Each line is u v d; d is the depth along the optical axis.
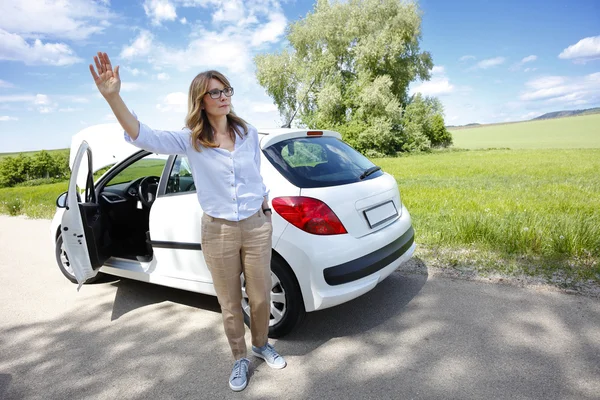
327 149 3.32
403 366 2.50
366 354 2.66
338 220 2.72
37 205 11.01
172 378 2.54
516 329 2.84
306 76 37.22
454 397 2.17
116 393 2.41
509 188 9.55
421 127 40.72
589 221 4.82
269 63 37.38
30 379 2.62
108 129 4.29
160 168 4.48
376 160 28.78
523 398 2.13
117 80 1.81
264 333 2.55
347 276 2.70
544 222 4.91
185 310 3.57
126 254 3.99
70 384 2.54
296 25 37.88
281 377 2.47
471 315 3.10
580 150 32.38
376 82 34.56
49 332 3.29
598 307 3.08
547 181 11.13
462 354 2.58
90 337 3.16
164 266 3.47
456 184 10.99
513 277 3.76
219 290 2.33
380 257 2.89
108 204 4.04
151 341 3.04
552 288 3.47
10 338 3.23
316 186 2.79
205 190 2.15
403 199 7.98
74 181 3.23
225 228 2.18
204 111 2.11
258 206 2.23
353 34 36.34
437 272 4.03
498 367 2.41
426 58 39.31
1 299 4.09
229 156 2.11
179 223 3.28
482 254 4.37
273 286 2.90
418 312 3.21
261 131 3.21
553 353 2.52
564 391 2.16
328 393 2.29
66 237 3.31
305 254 2.66
